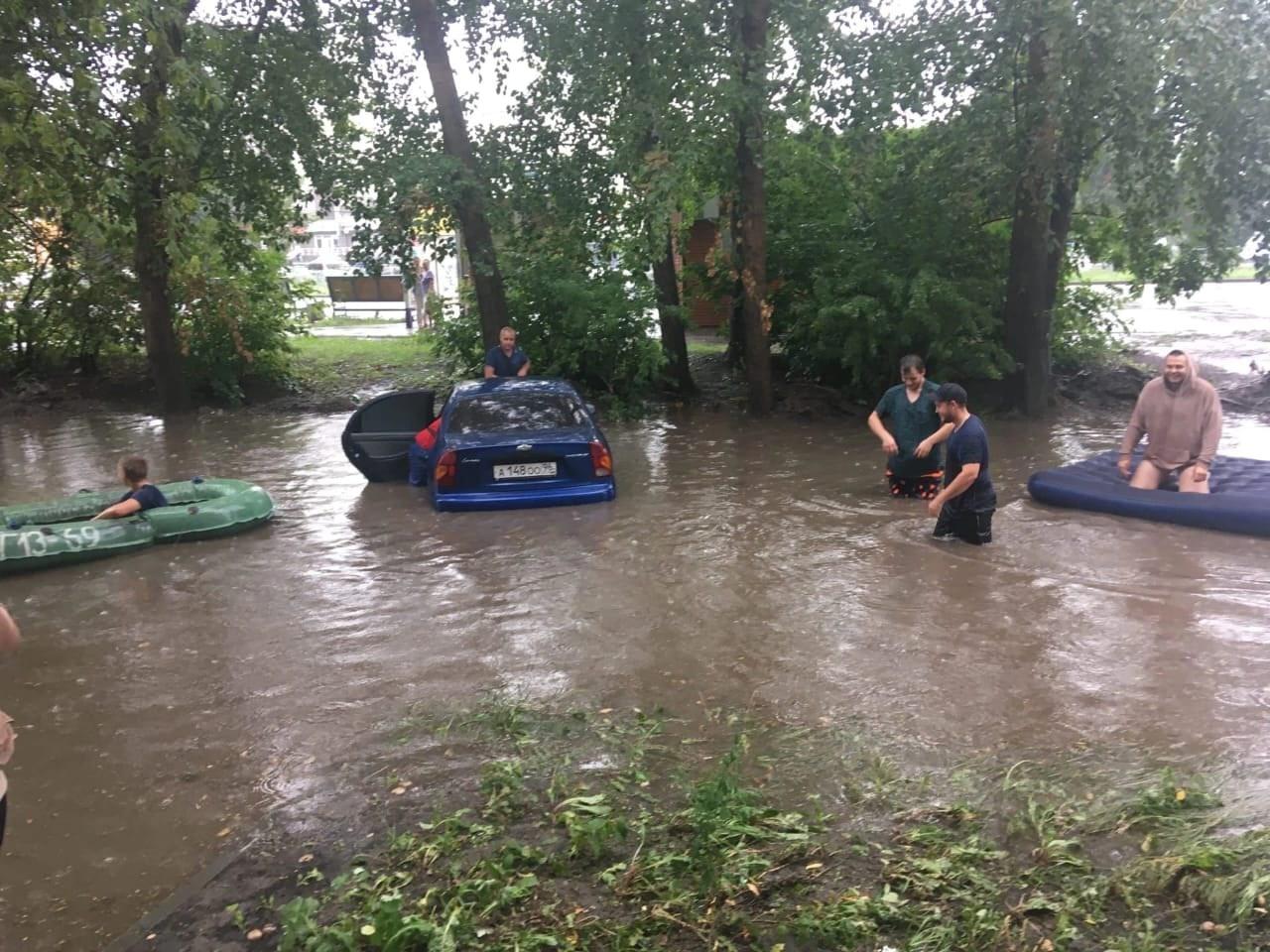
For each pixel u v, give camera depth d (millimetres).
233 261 16969
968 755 4188
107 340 17953
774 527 8258
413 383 17438
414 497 9719
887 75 13359
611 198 15617
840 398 15547
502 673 5246
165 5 11133
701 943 3053
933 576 6762
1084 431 13039
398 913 3078
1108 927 3041
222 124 15227
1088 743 4262
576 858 3502
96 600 6695
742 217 14422
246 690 5109
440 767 4238
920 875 3303
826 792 3910
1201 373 16578
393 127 15336
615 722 4621
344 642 5789
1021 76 13352
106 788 4125
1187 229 14477
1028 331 14125
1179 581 6488
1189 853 3301
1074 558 7082
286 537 8266
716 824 3568
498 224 15094
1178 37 11805
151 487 8297
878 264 14516
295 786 4109
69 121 10250
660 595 6516
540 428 9406
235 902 3326
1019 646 5426
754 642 5617
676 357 16125
